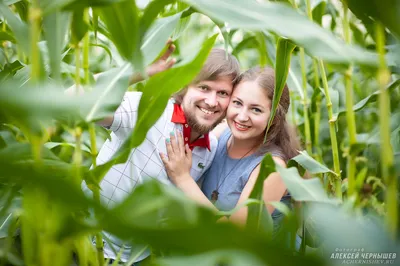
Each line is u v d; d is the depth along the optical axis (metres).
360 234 0.61
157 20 1.04
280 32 0.62
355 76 2.29
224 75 1.57
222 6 0.65
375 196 1.62
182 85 0.87
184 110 1.62
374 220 1.01
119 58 1.57
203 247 0.49
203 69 1.56
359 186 1.30
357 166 2.00
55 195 0.46
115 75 0.91
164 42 0.98
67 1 0.63
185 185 1.55
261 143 1.67
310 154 1.78
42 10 0.64
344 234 0.61
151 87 0.85
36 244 0.73
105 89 0.87
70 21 0.79
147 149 1.59
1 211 0.93
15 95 0.45
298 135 1.93
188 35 2.97
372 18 0.63
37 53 0.64
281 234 0.83
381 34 0.64
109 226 0.47
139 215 0.63
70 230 0.64
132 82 1.25
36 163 0.66
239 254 0.56
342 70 0.73
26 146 0.75
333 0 1.86
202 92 1.59
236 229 0.47
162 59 1.27
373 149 1.75
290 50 1.05
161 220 0.76
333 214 0.65
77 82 0.83
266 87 1.56
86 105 0.53
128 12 0.73
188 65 0.84
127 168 1.58
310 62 2.25
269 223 0.90
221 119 1.66
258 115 1.58
